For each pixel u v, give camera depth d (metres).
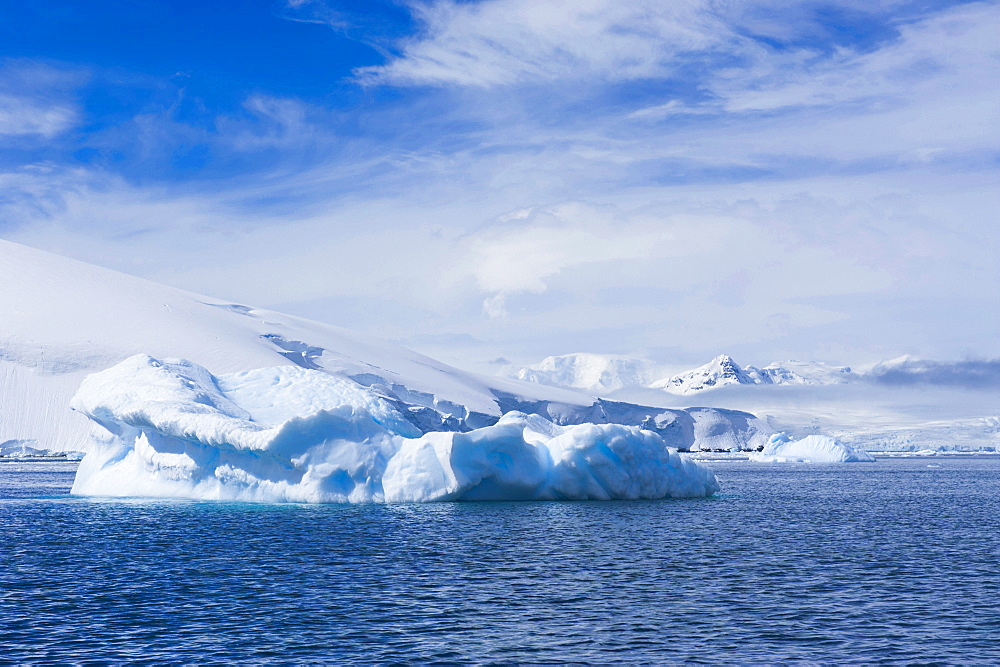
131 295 185.88
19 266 181.12
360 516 40.62
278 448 42.47
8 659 17.56
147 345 159.25
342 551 30.62
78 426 143.25
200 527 36.88
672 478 54.38
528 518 40.62
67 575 26.23
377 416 49.62
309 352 193.00
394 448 44.81
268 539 33.44
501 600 22.84
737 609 21.91
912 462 171.62
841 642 18.88
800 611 21.69
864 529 39.34
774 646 18.58
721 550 31.70
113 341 159.12
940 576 26.55
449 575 26.31
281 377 54.25
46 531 35.91
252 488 45.12
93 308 170.00
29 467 112.62
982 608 22.02
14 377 147.50
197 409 45.66
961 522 42.91
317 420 43.03
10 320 159.50
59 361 151.38
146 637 19.16
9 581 25.33
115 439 53.03
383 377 184.75
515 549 31.31
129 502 47.28
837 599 23.09
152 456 48.78
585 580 25.64
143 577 25.91
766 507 51.00
